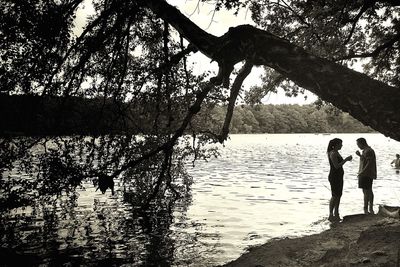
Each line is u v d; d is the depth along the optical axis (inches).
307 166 1432.1
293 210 550.9
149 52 307.1
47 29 229.0
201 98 142.0
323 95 98.8
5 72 244.8
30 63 246.4
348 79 95.2
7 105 249.4
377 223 339.9
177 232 420.5
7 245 355.6
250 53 112.6
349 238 314.3
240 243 373.7
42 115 258.8
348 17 285.1
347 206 566.6
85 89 284.5
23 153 267.0
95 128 274.5
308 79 101.3
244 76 123.2
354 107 93.0
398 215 354.6
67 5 231.1
